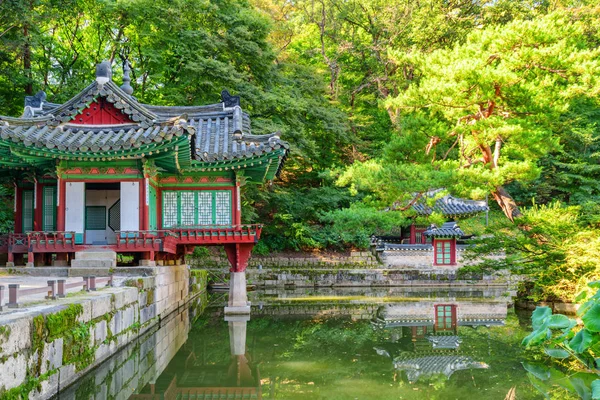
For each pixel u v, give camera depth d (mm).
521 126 19953
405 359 12391
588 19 39094
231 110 23062
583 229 16203
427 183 19656
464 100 20953
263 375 10938
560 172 41781
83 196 17672
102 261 16453
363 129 46875
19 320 6750
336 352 13320
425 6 43438
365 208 23109
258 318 20109
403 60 22688
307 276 36562
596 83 18812
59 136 16922
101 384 10008
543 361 12047
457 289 35625
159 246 17234
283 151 19516
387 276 37125
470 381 10156
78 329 9023
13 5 25047
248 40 32750
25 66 30531
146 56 33406
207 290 34469
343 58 50062
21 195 20125
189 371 11445
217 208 20500
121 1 29906
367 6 45875
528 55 18875
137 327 13398
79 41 35938
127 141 16422
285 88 36250
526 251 17156
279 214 38562
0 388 6098
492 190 21281
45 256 18422
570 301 17438
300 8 49000
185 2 30781
